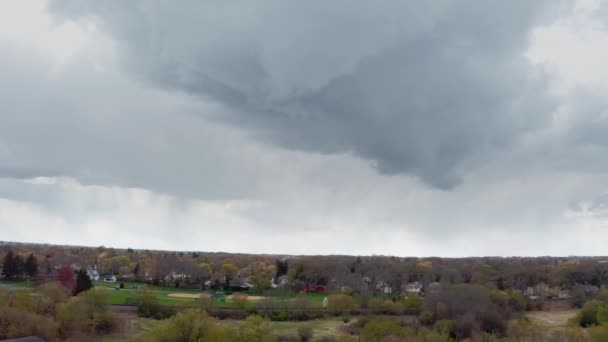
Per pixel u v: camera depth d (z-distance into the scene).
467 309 118.88
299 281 196.00
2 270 178.75
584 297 156.62
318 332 116.69
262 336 94.81
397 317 129.50
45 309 105.25
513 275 190.50
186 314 88.50
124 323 110.56
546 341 103.12
